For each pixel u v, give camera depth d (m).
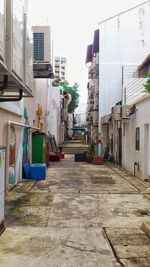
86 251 4.82
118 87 25.69
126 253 4.74
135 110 13.95
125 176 13.72
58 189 10.20
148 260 4.50
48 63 13.66
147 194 9.41
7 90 8.63
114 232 5.73
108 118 22.25
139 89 14.62
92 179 12.66
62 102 46.59
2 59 5.33
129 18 25.62
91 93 35.59
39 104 19.14
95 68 28.48
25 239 5.32
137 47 25.56
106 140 25.20
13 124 10.20
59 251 4.81
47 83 24.20
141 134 12.76
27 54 7.90
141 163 12.62
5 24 5.60
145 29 25.53
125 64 25.55
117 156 19.72
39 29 13.63
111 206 7.80
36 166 12.47
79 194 9.36
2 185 5.65
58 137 37.34
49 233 5.64
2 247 4.95
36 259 4.51
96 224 6.24
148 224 5.82
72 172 15.05
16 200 8.46
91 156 20.83
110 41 25.78
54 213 7.08
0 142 8.91
